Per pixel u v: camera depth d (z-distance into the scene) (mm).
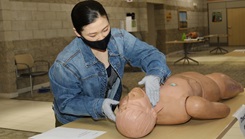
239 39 17062
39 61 7676
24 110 5652
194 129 1460
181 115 1491
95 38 1493
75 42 1628
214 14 17562
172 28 14500
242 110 1648
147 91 1494
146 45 1726
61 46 8438
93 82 1650
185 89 1561
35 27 7637
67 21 8641
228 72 8375
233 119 1558
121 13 10953
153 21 13867
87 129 1580
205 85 1710
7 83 6855
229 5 17094
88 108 1544
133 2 11633
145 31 11945
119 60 1713
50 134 1522
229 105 1790
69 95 1616
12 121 4965
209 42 17719
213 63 10398
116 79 1795
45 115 5203
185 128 1485
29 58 7234
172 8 14508
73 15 1474
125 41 1711
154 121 1441
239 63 9977
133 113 1395
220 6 17359
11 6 6973
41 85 7824
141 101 1448
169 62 11398
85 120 1726
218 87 1790
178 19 15133
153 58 1650
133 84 7621
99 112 1529
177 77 1676
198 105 1476
